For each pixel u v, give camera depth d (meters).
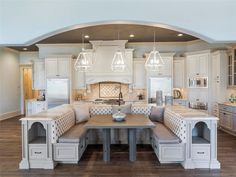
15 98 9.66
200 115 3.95
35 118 3.83
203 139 4.04
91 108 5.59
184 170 3.70
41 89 8.34
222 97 6.61
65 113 4.50
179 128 3.90
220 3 4.01
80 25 4.12
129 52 7.51
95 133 5.33
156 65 5.29
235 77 6.23
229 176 3.46
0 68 8.52
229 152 4.57
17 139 5.70
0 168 3.83
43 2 4.03
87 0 4.00
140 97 7.96
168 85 7.48
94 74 7.54
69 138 3.94
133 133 4.16
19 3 4.05
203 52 7.07
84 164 3.99
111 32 6.34
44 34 4.07
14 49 9.30
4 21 4.06
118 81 7.56
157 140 4.05
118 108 5.35
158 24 4.09
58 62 7.64
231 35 4.02
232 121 5.93
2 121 8.30
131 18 3.99
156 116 5.28
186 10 4.01
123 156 4.43
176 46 8.01
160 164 3.96
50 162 3.82
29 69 10.32
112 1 3.99
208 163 3.80
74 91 7.96
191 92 7.39
